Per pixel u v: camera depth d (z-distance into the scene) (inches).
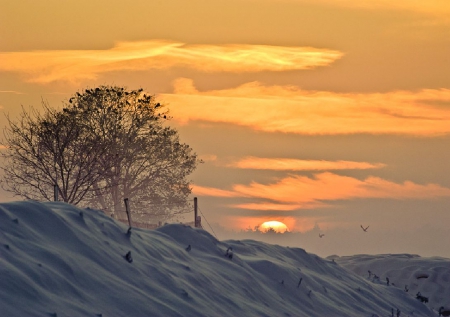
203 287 2349.9
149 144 6702.8
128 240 2311.8
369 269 4948.3
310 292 2938.0
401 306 3558.1
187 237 2847.0
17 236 1884.8
